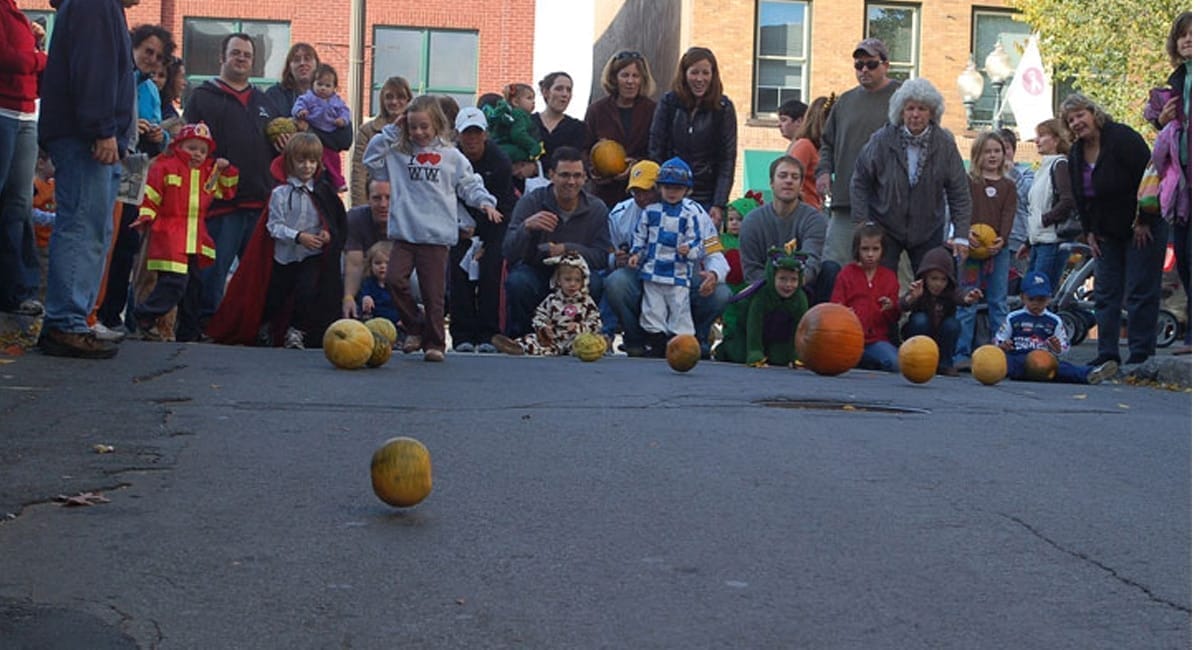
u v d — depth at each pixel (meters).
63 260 7.88
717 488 5.00
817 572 3.95
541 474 5.16
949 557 4.14
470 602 3.59
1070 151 10.62
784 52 30.95
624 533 4.32
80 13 7.74
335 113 12.38
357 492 4.78
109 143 7.80
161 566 3.81
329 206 10.37
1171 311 16.16
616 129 12.73
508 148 12.37
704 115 12.23
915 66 31.05
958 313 11.63
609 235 11.56
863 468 5.46
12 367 7.39
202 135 10.23
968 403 7.84
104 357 7.99
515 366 9.10
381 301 11.54
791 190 11.44
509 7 32.28
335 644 3.25
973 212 11.89
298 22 31.89
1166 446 6.23
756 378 8.91
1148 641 3.38
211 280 10.98
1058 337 10.65
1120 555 4.19
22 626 3.29
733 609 3.59
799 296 10.63
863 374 9.82
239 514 4.41
